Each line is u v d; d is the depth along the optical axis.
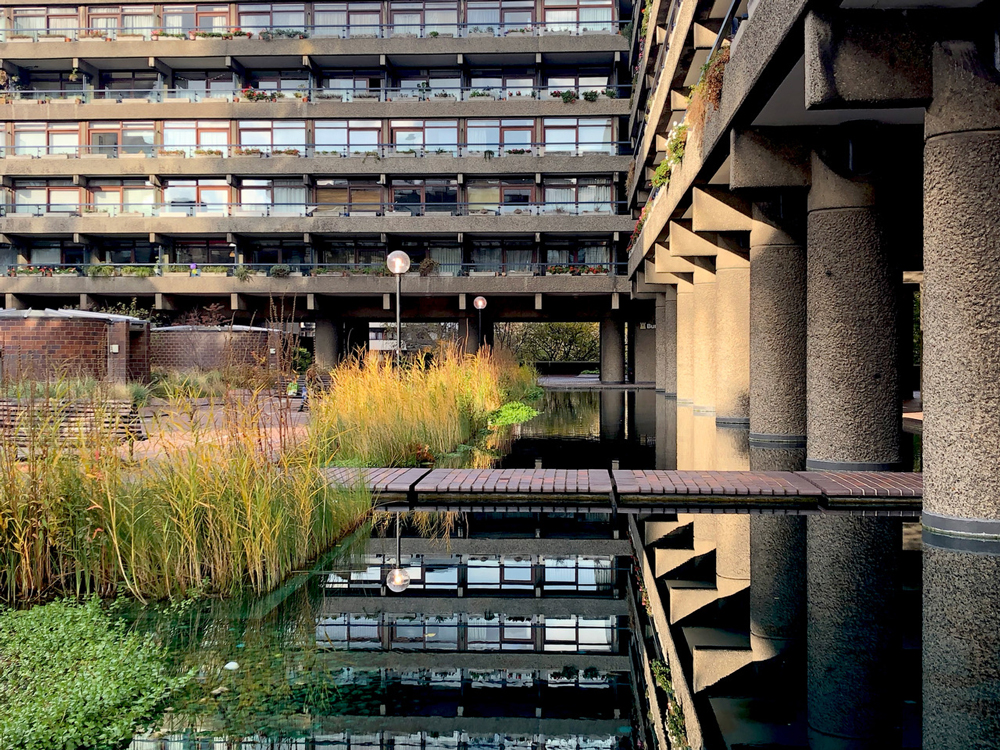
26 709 3.13
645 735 2.92
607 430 15.20
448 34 34.03
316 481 6.27
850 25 5.83
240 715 3.17
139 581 5.00
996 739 2.80
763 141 9.36
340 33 34.72
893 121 8.50
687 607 4.48
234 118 33.84
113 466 5.26
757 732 2.89
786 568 5.24
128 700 3.29
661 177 16.50
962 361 5.60
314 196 34.56
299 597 4.87
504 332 54.50
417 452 10.95
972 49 5.58
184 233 33.56
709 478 8.15
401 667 3.71
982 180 5.52
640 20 28.05
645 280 23.83
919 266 13.62
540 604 4.69
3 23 35.41
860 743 2.79
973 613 4.16
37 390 6.56
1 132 34.97
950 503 5.72
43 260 35.19
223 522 5.10
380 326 42.31
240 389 7.46
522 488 7.96
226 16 34.97
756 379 11.64
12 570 4.91
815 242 8.91
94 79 35.41
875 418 8.62
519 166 33.19
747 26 8.42
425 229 32.41
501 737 2.97
